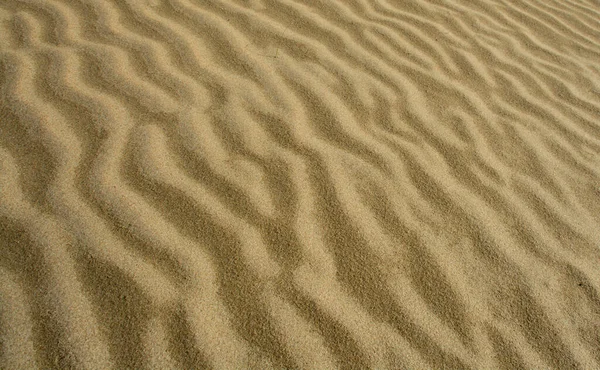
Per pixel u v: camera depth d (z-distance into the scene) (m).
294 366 1.27
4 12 2.44
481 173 1.92
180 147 1.82
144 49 2.31
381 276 1.50
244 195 1.68
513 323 1.44
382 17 2.86
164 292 1.38
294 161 1.83
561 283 1.57
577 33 3.09
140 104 1.99
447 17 2.98
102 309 1.32
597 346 1.42
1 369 1.18
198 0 2.72
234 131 1.93
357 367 1.29
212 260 1.48
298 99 2.14
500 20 3.07
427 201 1.76
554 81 2.59
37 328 1.27
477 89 2.42
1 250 1.41
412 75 2.43
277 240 1.56
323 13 2.79
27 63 2.12
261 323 1.35
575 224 1.76
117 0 2.62
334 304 1.41
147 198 1.62
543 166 2.00
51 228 1.48
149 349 1.26
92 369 1.21
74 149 1.75
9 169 1.65
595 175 1.99
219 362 1.26
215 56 2.34
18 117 1.84
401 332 1.38
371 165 1.86
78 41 2.30
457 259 1.59
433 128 2.11
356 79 2.32
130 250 1.46
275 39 2.52
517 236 1.69
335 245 1.57
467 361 1.34
